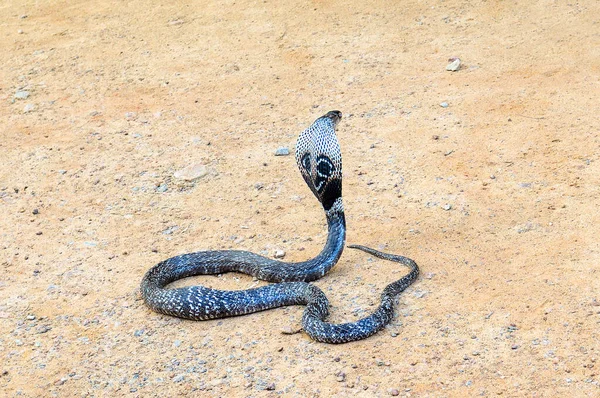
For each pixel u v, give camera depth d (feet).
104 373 8.53
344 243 9.59
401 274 9.46
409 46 14.49
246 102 13.37
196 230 10.53
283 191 11.17
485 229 10.02
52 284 9.78
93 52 15.31
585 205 10.21
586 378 7.99
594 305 8.74
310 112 12.92
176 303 9.09
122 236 10.53
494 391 7.95
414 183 11.04
